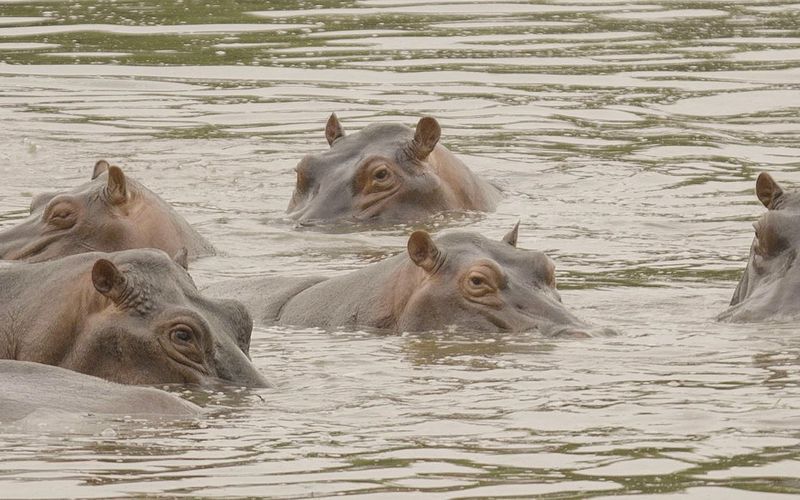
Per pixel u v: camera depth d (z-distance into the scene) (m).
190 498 28.16
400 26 108.69
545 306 45.31
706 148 76.62
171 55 98.75
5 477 29.19
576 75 93.12
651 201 67.00
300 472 29.89
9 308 38.88
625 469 30.17
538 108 84.88
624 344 42.38
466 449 31.66
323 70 94.31
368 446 31.83
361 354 42.06
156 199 56.56
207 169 73.00
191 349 37.34
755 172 71.94
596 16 113.31
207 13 113.56
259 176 71.94
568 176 71.81
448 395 36.56
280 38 104.31
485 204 66.75
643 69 94.75
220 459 30.69
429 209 65.12
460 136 78.94
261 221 64.06
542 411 34.75
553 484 29.25
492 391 36.91
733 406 34.78
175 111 84.81
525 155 75.62
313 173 66.38
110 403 34.00
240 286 51.03
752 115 83.81
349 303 47.53
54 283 38.88
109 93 89.06
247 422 33.72
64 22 109.69
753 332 43.25
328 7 117.00
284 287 50.22
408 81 91.25
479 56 98.38
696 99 87.19
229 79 92.50
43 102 86.56
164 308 37.75
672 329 44.34
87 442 31.61
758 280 46.50
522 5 118.31
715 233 60.72
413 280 46.69
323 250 58.53
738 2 119.12
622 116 83.44
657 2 119.12
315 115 83.75
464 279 45.72
